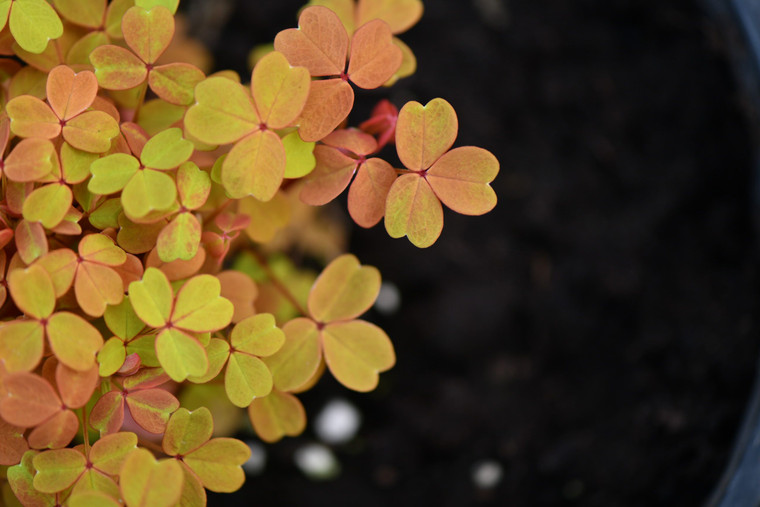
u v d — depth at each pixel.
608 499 0.48
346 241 0.59
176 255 0.32
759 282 0.47
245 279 0.35
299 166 0.33
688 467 0.44
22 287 0.31
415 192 0.33
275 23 0.59
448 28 0.59
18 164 0.32
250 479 0.54
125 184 0.32
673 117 0.53
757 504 0.36
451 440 0.56
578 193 0.57
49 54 0.34
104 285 0.32
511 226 0.58
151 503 0.32
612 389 0.52
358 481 0.55
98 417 0.33
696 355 0.48
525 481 0.53
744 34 0.40
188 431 0.33
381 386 0.57
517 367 0.57
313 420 0.56
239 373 0.33
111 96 0.35
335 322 0.34
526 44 0.58
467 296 0.58
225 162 0.32
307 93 0.32
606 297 0.54
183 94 0.33
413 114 0.32
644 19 0.54
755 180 0.42
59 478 0.32
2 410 0.31
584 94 0.57
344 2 0.35
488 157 0.32
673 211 0.53
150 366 0.33
